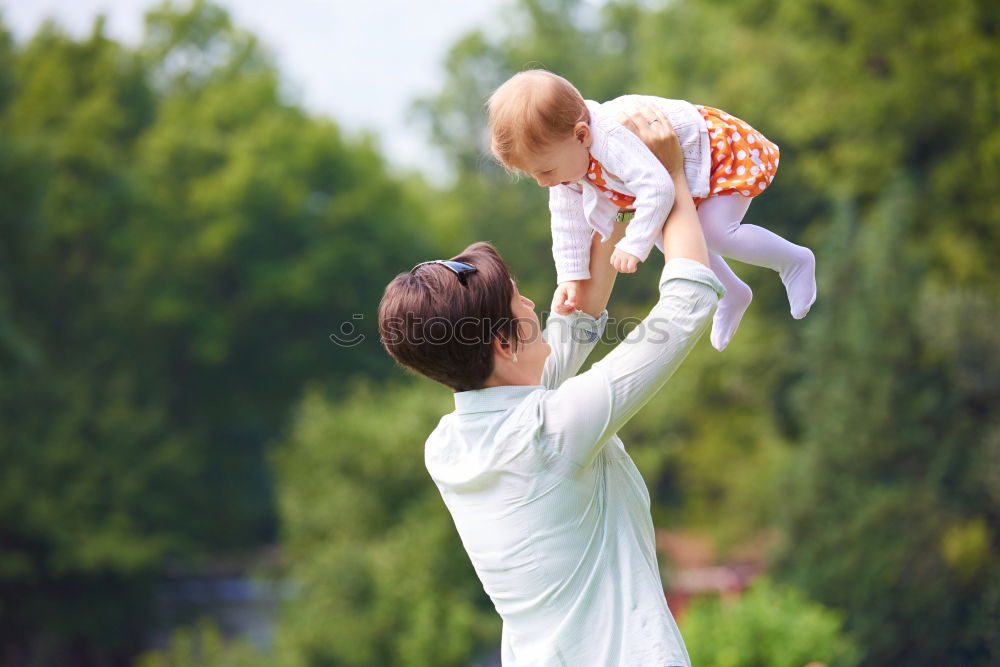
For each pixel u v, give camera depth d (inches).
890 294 697.0
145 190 1258.0
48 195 1060.5
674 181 97.3
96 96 1277.1
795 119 872.9
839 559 653.3
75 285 1201.4
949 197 814.5
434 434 100.7
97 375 1167.6
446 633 621.9
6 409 997.2
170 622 1135.6
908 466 669.3
